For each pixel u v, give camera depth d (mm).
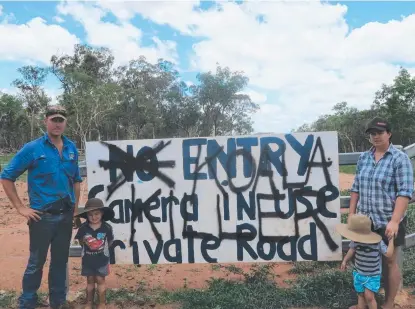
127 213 4562
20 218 9055
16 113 63969
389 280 3752
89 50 66625
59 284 4023
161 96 74062
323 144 4375
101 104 54688
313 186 4387
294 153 4402
